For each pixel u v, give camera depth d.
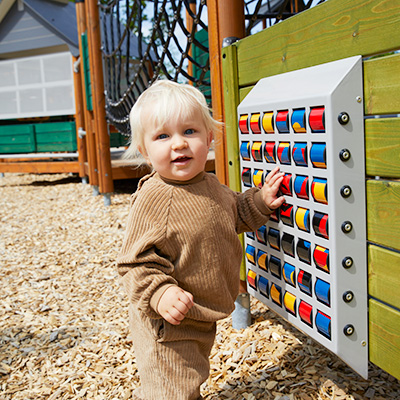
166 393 1.48
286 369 1.94
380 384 1.79
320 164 1.42
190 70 7.20
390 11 1.22
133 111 1.59
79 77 7.69
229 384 1.90
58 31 7.72
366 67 1.34
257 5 2.58
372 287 1.43
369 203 1.40
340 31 1.42
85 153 7.87
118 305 2.86
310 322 1.58
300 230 1.59
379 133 1.32
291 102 1.52
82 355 2.29
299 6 3.41
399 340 1.34
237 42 2.04
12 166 8.36
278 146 1.66
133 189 6.95
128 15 3.97
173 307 1.38
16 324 2.69
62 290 3.18
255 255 1.95
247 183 1.95
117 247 4.06
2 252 4.18
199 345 1.59
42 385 2.07
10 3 8.07
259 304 2.57
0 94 8.50
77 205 6.04
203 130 1.54
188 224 1.50
